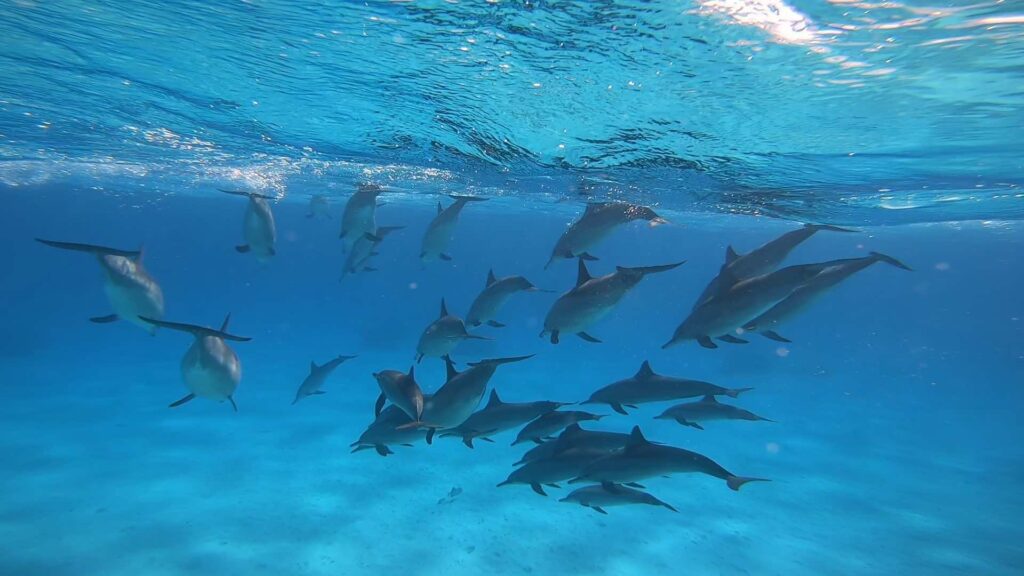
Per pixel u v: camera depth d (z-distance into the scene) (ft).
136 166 64.69
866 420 61.72
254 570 24.04
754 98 24.34
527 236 228.02
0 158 62.80
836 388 83.71
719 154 34.86
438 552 26.58
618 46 20.11
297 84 28.25
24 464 36.58
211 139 43.83
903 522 32.78
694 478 38.83
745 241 152.15
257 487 33.78
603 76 23.29
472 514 30.91
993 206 56.24
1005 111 24.62
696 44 19.39
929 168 36.45
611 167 41.60
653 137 32.09
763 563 27.27
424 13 19.12
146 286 18.57
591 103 27.07
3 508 29.35
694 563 26.96
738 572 26.32
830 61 20.01
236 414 53.16
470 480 36.09
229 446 42.39
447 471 37.70
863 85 22.08
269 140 42.65
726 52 19.84
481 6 18.10
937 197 50.03
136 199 130.00
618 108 27.35
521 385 78.13
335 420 51.72
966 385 97.81
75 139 47.70
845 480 40.24
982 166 35.58
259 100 31.55
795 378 92.07
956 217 67.41
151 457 39.01
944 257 166.20
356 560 25.43
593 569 25.90
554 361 104.73
